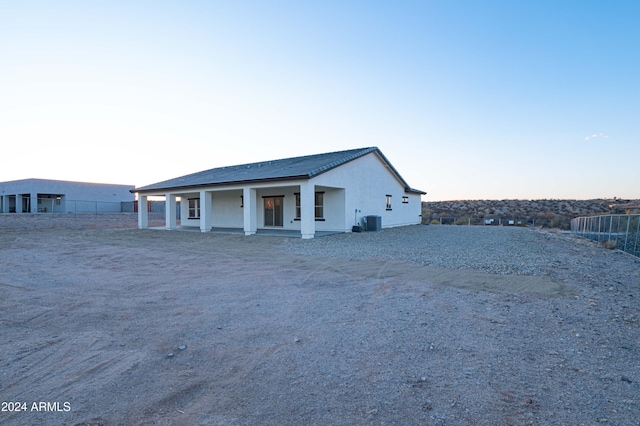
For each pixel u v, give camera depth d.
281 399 3.13
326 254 11.73
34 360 3.96
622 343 4.23
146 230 23.50
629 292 6.65
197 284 7.61
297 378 3.50
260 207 23.23
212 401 3.11
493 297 6.31
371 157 22.05
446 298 6.27
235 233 19.62
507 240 16.19
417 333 4.64
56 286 7.52
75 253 12.62
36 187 37.88
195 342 4.45
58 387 3.37
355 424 2.75
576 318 5.13
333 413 2.90
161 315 5.52
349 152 22.25
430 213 43.84
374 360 3.88
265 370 3.68
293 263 10.05
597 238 18.44
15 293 6.93
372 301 6.16
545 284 7.26
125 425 2.78
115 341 4.50
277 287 7.26
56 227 26.41
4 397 3.19
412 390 3.24
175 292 6.94
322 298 6.39
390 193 24.62
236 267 9.55
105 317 5.44
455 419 2.79
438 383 3.36
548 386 3.28
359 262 10.09
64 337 4.64
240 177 19.59
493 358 3.88
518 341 4.34
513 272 8.49
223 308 5.84
